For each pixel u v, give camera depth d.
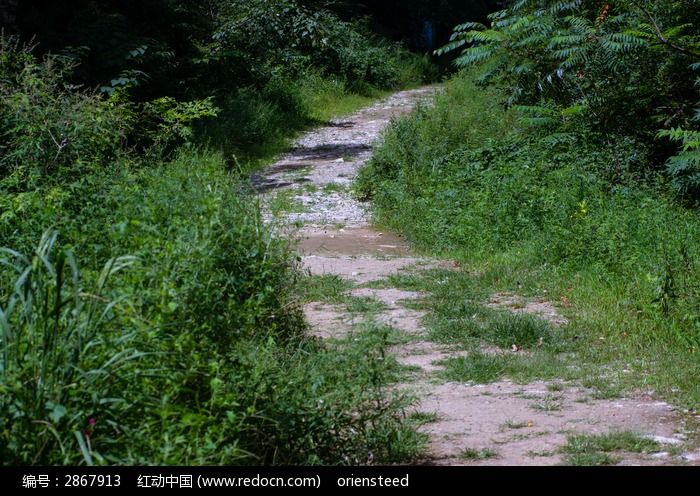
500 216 11.95
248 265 5.70
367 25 36.56
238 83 24.75
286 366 5.39
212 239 5.19
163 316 4.03
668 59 13.17
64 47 17.22
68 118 8.95
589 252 9.91
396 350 7.28
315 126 25.14
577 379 6.41
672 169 11.64
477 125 17.81
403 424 5.05
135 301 4.14
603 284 9.07
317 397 4.45
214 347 4.30
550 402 5.88
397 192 14.89
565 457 4.77
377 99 29.78
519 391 6.18
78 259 5.32
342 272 10.57
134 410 3.71
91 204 6.59
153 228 5.09
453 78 27.08
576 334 7.57
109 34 17.77
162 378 3.87
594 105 13.90
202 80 23.11
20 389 3.42
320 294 9.09
